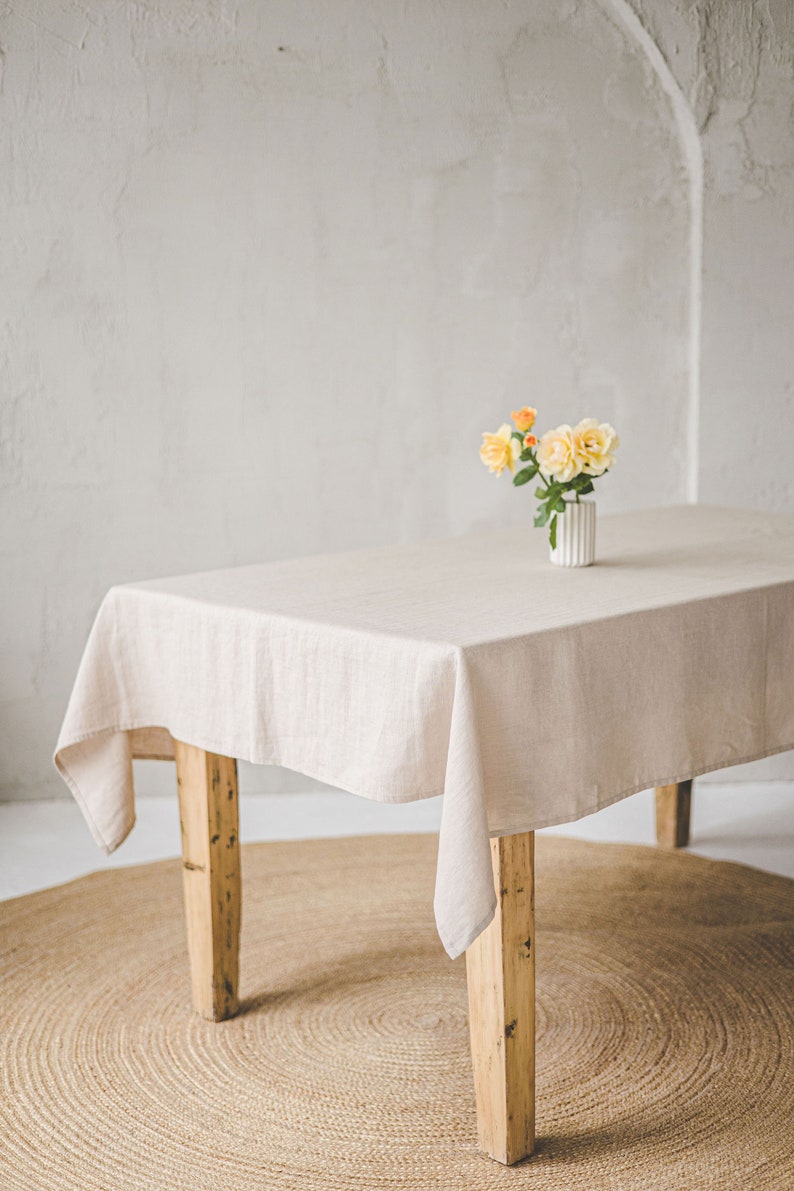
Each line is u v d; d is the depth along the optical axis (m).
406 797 2.15
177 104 4.02
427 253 4.20
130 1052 2.70
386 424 4.29
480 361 4.29
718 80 4.04
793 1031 2.69
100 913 3.39
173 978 3.03
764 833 3.85
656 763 2.39
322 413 4.26
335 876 3.62
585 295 4.27
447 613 2.35
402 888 3.52
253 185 4.10
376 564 2.92
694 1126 2.36
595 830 3.92
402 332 4.24
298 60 4.05
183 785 2.76
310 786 4.36
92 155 4.00
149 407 4.17
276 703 2.38
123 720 2.71
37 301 4.05
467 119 4.14
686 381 4.32
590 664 2.24
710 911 3.30
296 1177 2.25
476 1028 2.28
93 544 4.22
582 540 2.79
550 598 2.47
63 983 3.00
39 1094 2.54
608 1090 2.49
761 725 2.59
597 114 4.17
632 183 4.21
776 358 4.22
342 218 4.16
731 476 4.29
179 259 4.10
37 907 3.43
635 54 4.13
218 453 4.23
